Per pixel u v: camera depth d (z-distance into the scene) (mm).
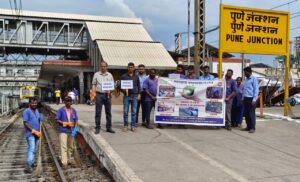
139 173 7402
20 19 46375
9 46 46375
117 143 9945
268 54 14836
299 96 34469
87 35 47312
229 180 7000
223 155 8891
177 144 9969
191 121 12305
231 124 12977
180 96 12328
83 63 40000
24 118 9828
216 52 45375
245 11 14359
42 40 47719
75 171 9398
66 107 10383
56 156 11625
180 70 12930
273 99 28297
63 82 62031
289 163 8258
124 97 11609
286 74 15695
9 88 87250
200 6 17078
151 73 12227
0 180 8883
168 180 6984
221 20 14094
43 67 40125
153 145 9797
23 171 9938
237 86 12680
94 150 10125
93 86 11047
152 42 40531
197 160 8414
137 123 12891
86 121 14719
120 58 35688
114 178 7816
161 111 12328
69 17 47812
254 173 7457
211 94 12328
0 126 23422
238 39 14328
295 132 12016
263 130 12305
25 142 15961
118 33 44062
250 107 11828
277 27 14883
